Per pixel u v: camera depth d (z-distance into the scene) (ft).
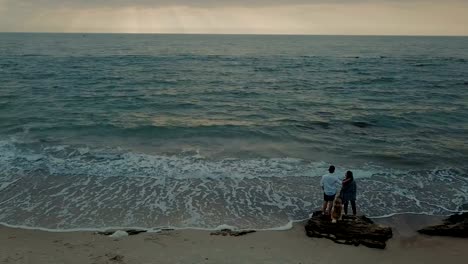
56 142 57.52
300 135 64.85
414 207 39.60
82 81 123.03
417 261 29.68
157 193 41.32
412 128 70.95
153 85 119.03
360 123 73.67
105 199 39.60
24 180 43.68
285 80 138.82
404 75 156.97
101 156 52.06
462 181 46.39
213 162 50.88
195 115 78.23
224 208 38.34
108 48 321.52
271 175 46.85
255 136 63.52
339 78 146.20
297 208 38.75
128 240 31.40
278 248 30.83
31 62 182.91
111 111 79.77
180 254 29.30
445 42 585.63
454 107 89.76
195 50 318.24
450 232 34.09
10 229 33.01
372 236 32.14
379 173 48.24
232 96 102.73
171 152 54.54
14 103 84.28
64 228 33.47
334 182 34.78
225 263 28.12
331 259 29.40
